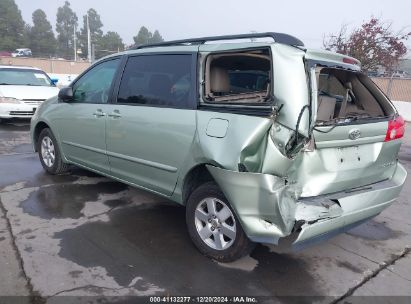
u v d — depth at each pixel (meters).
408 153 9.30
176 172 3.54
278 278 3.15
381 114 3.74
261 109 2.92
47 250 3.39
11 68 10.77
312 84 2.83
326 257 3.56
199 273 3.16
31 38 89.12
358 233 4.16
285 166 2.84
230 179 2.92
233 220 3.17
